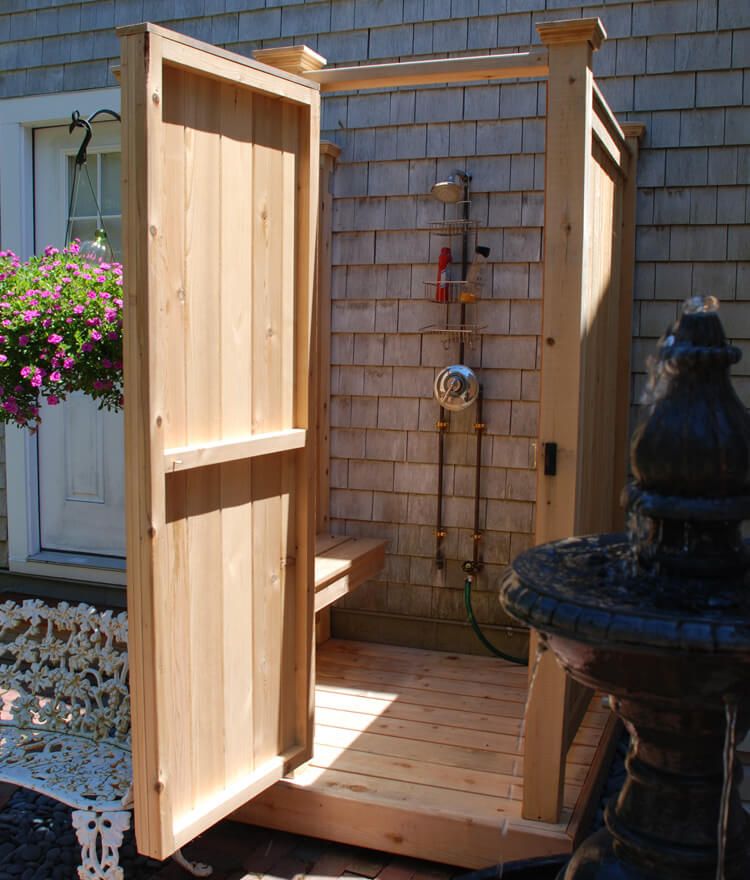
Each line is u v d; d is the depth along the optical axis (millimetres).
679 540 1477
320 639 4168
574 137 2395
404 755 3014
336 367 4125
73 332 2535
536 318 3797
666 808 1562
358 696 3549
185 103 2227
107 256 3014
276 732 2717
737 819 1577
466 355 3904
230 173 2391
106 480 4422
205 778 2416
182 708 2316
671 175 3623
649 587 1452
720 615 1311
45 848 2865
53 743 2773
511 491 3889
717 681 1356
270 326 2582
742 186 3549
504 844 2541
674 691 1391
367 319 4055
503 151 3801
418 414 4012
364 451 4113
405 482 4055
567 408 2443
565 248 2420
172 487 2248
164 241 2170
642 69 3625
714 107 3557
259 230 2512
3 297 2547
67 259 2760
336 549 3850
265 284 2551
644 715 1518
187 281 2258
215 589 2420
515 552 3904
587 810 2646
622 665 1393
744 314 3580
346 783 2797
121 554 4422
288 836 2873
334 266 4094
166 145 2172
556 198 2420
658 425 1471
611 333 3365
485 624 3990
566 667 1530
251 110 2457
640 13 3611
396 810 2660
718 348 1461
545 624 1400
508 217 3811
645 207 3660
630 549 1666
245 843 2830
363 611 4188
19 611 2912
